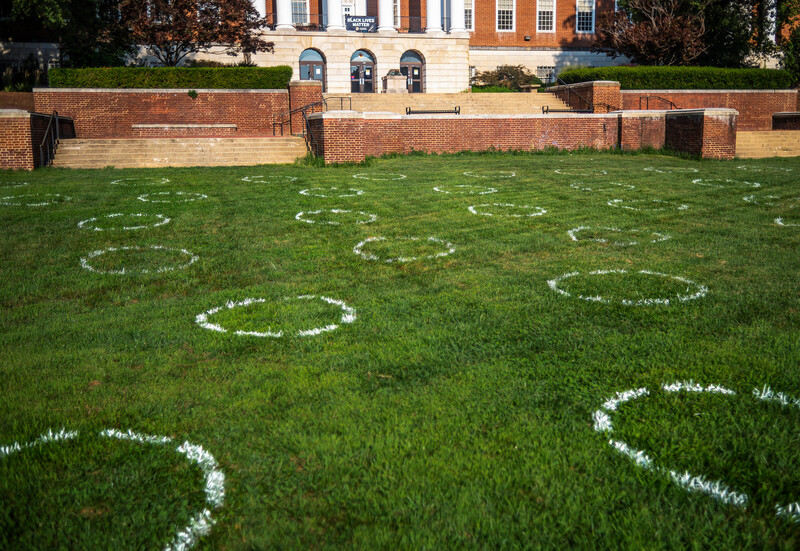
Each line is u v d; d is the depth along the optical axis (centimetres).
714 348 420
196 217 899
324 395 353
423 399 347
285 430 312
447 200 1059
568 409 335
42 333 462
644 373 381
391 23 3481
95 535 233
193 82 2317
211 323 483
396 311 509
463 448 295
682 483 267
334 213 938
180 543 231
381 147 2036
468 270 639
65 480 269
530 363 400
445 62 3538
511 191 1171
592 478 270
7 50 2750
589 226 862
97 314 509
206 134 2294
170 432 312
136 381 376
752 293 548
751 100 2908
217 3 2488
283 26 3309
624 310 506
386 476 272
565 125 2170
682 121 2069
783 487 262
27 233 788
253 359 411
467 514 246
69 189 1167
